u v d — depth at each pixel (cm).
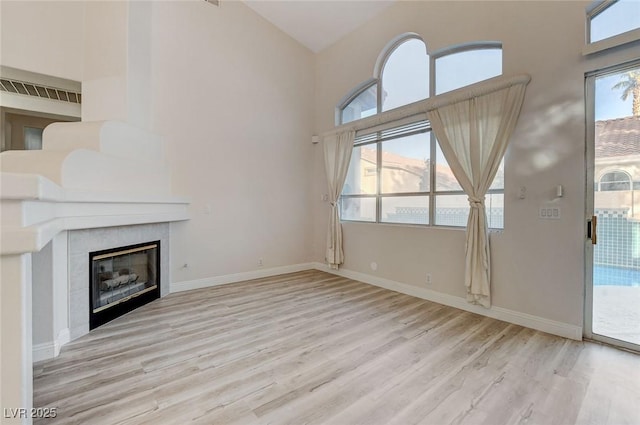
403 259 398
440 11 353
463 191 343
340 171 486
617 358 222
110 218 281
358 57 466
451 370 206
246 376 199
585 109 251
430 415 161
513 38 291
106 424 154
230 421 156
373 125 438
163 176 365
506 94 290
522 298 287
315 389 185
